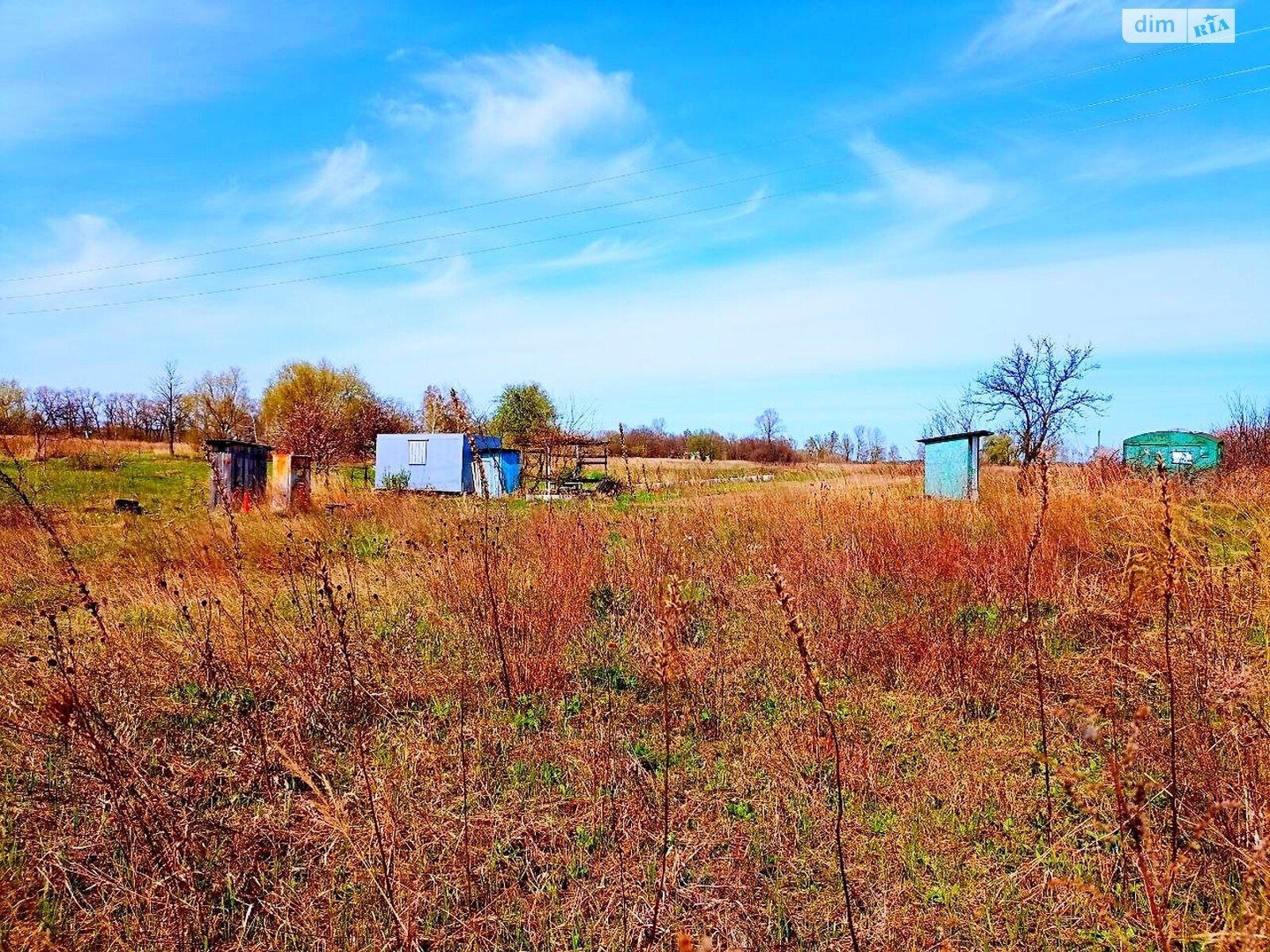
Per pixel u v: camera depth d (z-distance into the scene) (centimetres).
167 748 413
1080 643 538
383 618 638
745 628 609
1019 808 354
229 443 1661
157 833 323
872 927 286
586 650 571
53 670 481
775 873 324
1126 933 264
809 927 290
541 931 288
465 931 287
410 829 341
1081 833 328
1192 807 322
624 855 325
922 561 706
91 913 288
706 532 923
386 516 1203
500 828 351
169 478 2544
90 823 347
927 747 418
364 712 469
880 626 579
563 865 328
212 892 306
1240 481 979
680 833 348
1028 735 418
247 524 1057
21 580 815
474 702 487
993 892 301
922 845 334
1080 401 2272
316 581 678
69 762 390
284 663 495
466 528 810
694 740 442
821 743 400
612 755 411
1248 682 345
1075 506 808
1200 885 284
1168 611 285
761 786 389
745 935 283
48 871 310
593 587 691
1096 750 369
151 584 744
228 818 355
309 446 3469
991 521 852
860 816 356
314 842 336
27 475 2147
